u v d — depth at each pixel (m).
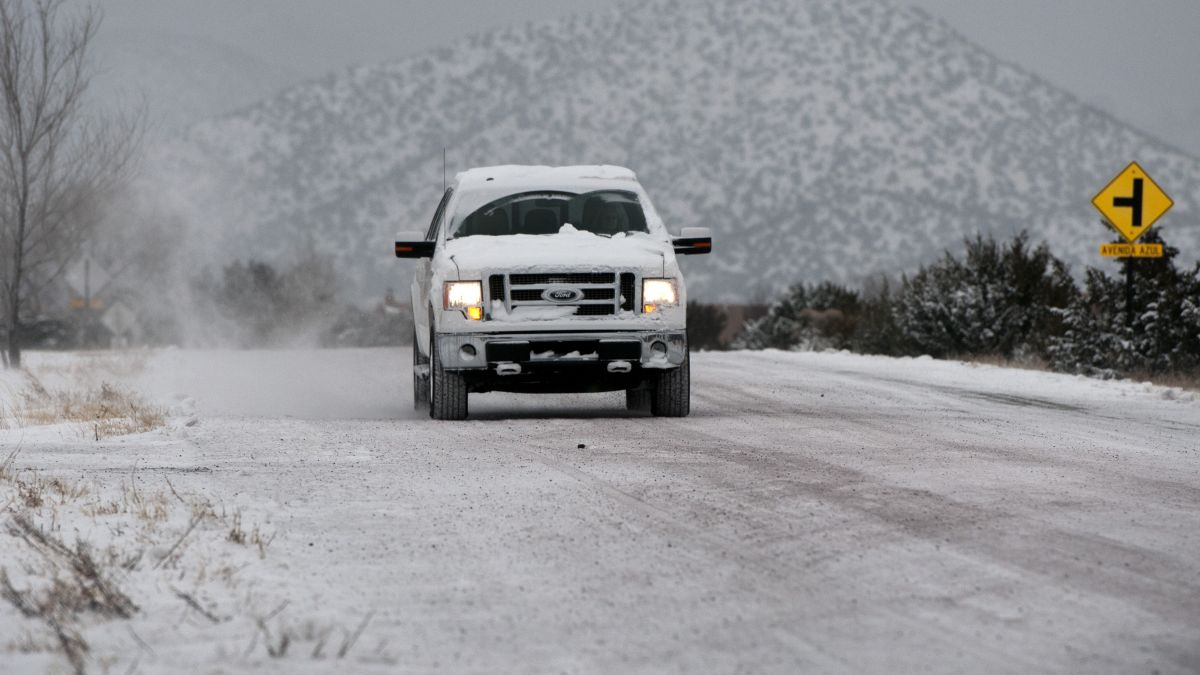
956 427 29.20
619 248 30.09
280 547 15.50
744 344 121.69
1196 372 53.00
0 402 38.44
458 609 12.65
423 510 18.00
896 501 18.56
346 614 12.40
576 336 29.27
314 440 26.31
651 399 31.47
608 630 11.91
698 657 11.05
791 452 24.05
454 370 29.53
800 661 10.90
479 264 29.45
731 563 14.63
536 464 22.39
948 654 11.10
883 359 64.38
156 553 14.92
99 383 46.59
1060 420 32.34
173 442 26.09
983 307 69.50
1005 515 17.45
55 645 11.34
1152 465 23.09
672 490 19.55
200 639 11.50
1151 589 13.40
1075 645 11.38
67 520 17.27
